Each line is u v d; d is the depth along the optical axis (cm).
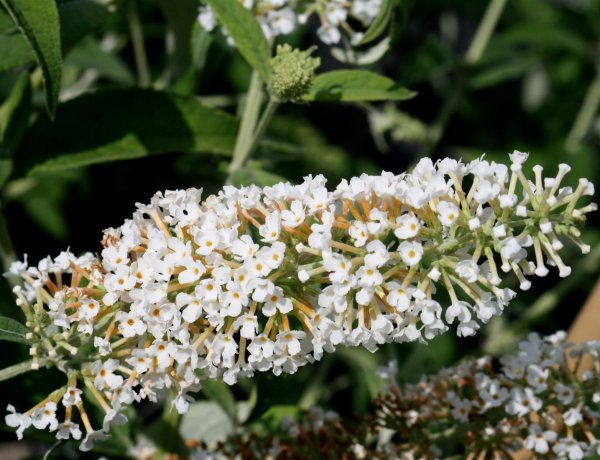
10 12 62
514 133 128
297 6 73
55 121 73
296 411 75
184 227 59
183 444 73
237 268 58
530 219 58
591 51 118
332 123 128
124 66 93
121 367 59
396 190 58
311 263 59
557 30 112
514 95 129
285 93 69
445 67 104
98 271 59
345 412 93
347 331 58
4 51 69
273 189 59
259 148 78
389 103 102
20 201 99
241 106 88
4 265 78
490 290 61
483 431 66
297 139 98
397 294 58
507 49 111
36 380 68
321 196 58
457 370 67
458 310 58
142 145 74
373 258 57
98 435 60
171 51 81
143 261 58
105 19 75
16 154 73
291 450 68
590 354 65
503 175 58
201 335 58
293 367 59
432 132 105
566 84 123
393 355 87
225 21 68
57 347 60
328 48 127
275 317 59
